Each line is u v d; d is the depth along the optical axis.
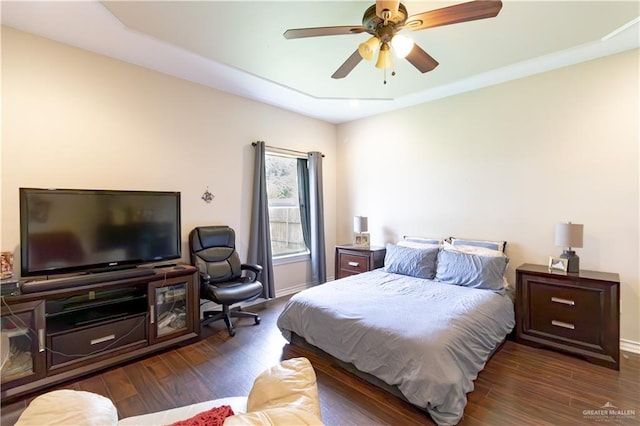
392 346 2.05
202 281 3.13
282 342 2.94
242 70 3.05
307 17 2.14
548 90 3.09
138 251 2.82
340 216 5.16
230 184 3.78
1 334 2.04
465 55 2.71
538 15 2.12
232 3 1.99
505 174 3.40
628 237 2.72
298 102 4.07
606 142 2.81
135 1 1.98
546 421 1.85
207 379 2.32
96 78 2.76
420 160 4.13
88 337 2.34
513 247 3.36
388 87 3.50
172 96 3.25
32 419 0.89
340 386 2.22
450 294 2.79
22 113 2.42
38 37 2.47
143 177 3.06
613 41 2.52
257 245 3.96
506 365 2.49
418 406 1.87
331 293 2.89
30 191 2.29
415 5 2.01
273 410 0.88
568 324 2.65
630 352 2.69
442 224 3.93
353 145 4.96
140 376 2.35
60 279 2.26
